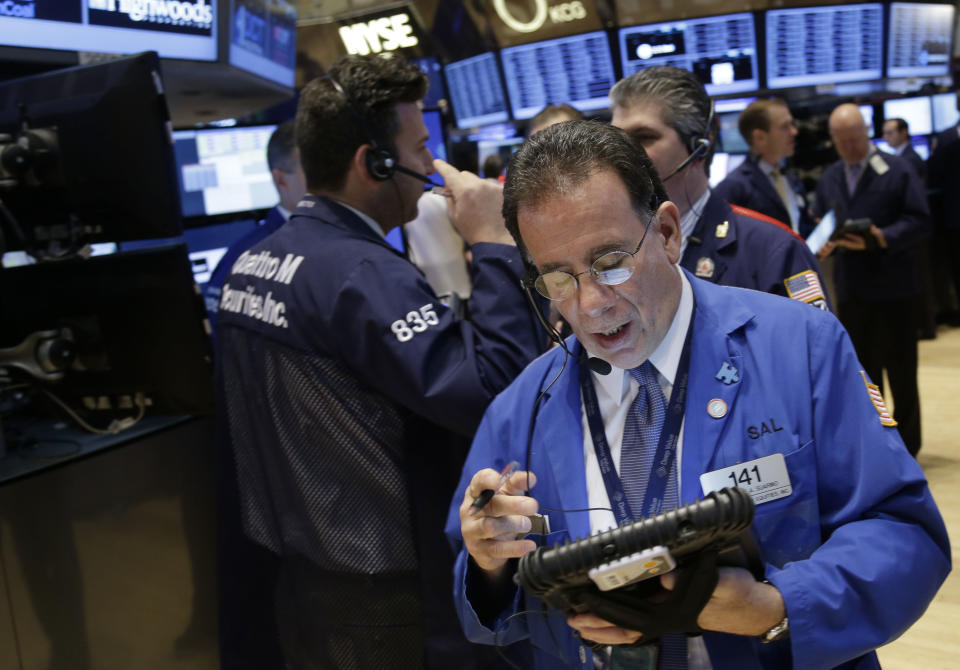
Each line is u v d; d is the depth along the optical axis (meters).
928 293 6.69
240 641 1.69
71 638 1.64
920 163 6.55
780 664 0.97
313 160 1.65
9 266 2.03
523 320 1.54
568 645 1.06
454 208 1.64
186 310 1.83
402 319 1.48
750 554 0.93
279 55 2.86
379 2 6.35
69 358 1.87
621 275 0.93
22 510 1.56
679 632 0.89
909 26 6.03
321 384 1.52
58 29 1.91
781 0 5.73
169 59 2.24
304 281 1.54
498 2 5.87
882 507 0.96
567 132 0.97
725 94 6.05
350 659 1.54
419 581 1.53
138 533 1.78
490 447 1.15
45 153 1.79
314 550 1.54
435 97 6.31
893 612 0.90
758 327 1.02
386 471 1.52
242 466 1.67
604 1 5.72
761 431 0.98
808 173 6.64
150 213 1.78
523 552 0.97
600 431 1.05
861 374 1.00
